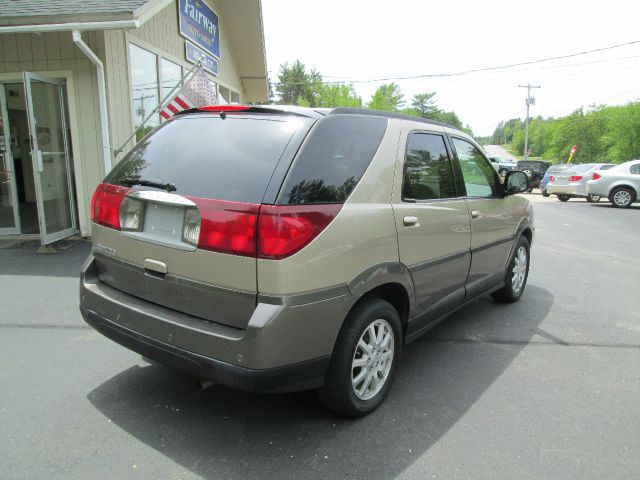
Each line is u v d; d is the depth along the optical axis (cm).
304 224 242
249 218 237
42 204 692
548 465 259
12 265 627
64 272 598
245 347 235
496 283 478
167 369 355
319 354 257
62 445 263
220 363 242
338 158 275
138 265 283
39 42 748
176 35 1023
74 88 756
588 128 6688
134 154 312
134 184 288
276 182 242
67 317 452
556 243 942
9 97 798
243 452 261
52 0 705
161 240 270
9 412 294
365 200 284
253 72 1656
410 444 273
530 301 551
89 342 398
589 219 1340
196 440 271
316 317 250
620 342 433
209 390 327
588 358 398
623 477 251
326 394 280
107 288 308
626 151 5922
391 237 296
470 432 288
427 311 351
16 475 238
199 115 305
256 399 318
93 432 276
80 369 352
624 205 1683
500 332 452
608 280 656
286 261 235
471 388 342
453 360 388
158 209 274
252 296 239
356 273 271
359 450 266
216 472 244
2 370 348
